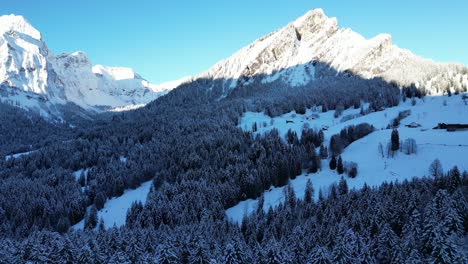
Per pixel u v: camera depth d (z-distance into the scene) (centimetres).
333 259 8406
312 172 18412
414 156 17212
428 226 8581
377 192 12581
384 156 17912
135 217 16700
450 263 7619
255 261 9125
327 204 12838
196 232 11050
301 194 16238
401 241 9012
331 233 9869
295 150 19638
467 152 16412
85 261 9800
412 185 12581
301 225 11481
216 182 18525
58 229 17012
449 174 12500
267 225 12925
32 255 10075
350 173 16750
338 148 19712
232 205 17212
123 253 10400
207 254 9662
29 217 17862
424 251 8481
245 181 17675
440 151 17062
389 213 10488
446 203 9394
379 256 8956
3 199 19038
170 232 12519
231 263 8931
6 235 15375
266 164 19088
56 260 10019
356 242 9038
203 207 15875
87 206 19900
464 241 8600
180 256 10319
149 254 10175
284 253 9012
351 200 12444
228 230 12938
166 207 15838
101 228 15825
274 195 17138
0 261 10306
